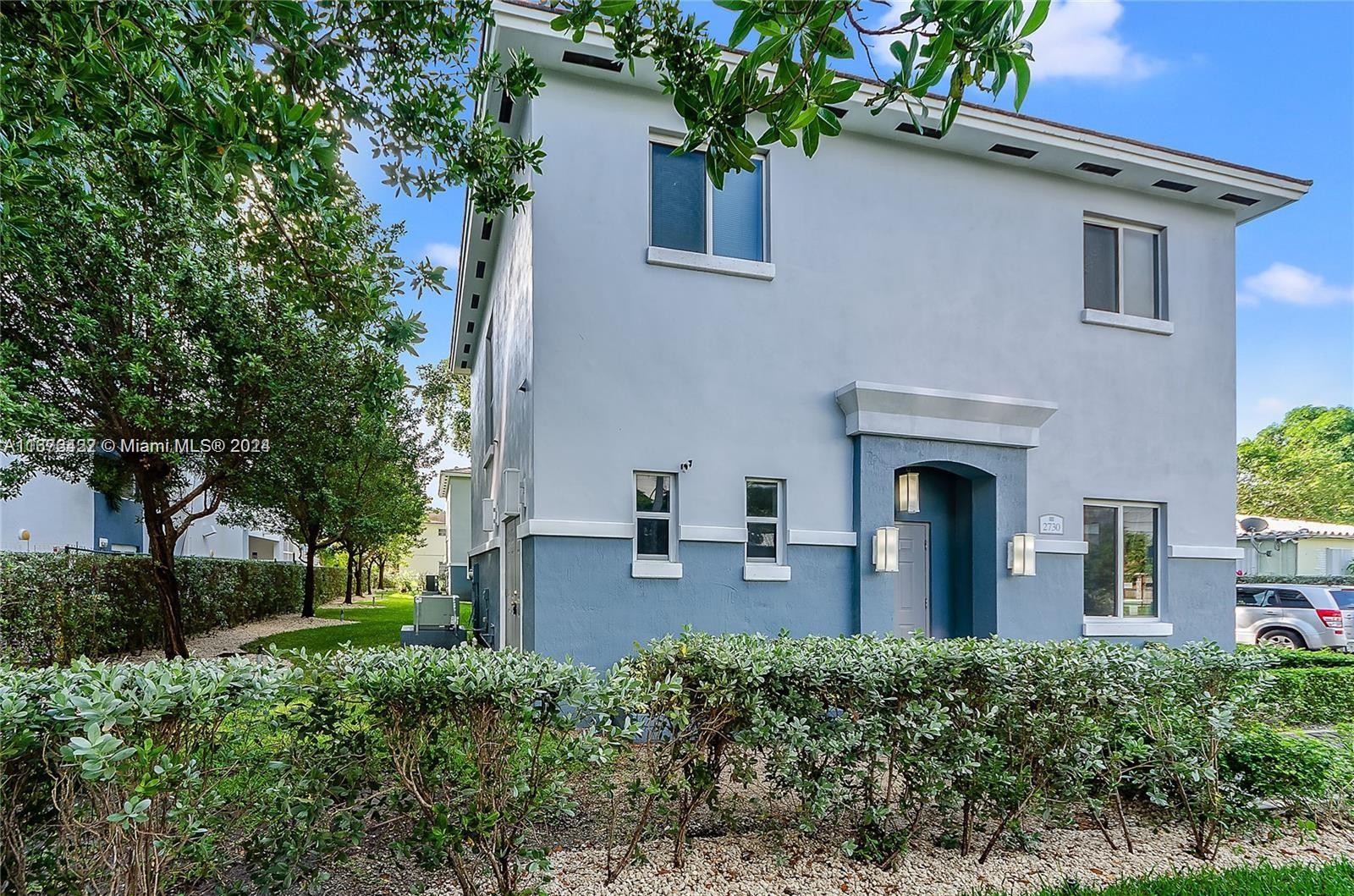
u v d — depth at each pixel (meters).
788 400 7.49
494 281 11.73
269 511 17.30
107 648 10.01
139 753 2.61
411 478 21.03
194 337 8.39
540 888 3.30
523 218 7.63
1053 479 8.43
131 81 3.09
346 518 17.61
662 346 7.09
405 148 4.99
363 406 7.86
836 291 7.77
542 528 6.48
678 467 7.03
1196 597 8.96
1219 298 9.41
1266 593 14.25
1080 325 8.76
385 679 3.08
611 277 6.96
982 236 8.41
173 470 10.48
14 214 4.42
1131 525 8.93
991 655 4.05
